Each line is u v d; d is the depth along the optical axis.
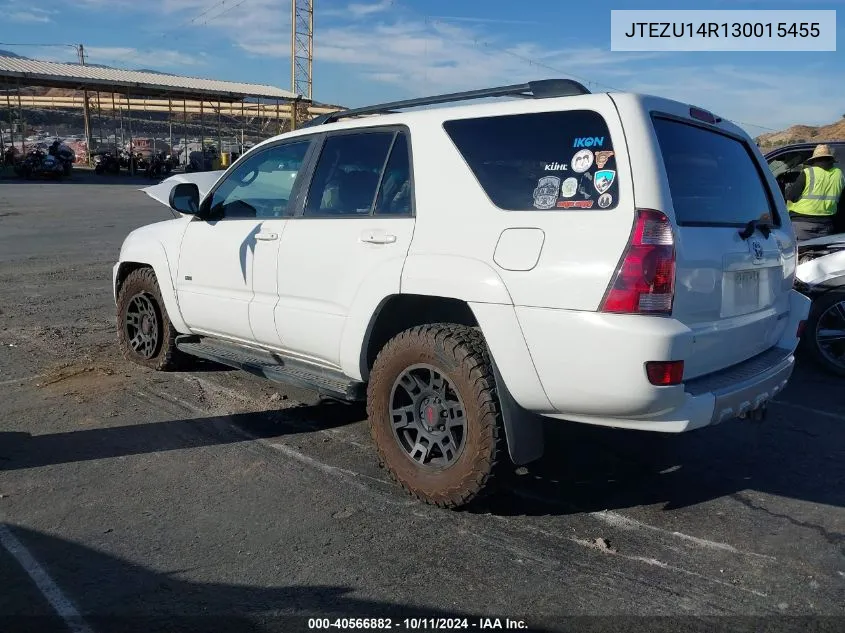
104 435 4.70
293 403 5.36
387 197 4.02
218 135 47.97
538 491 3.99
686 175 3.51
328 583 3.09
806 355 6.63
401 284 3.75
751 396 3.48
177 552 3.32
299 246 4.37
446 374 3.60
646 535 3.52
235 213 5.07
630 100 3.31
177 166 43.72
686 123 3.70
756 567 3.23
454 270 3.55
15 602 2.93
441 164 3.78
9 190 28.47
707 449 4.62
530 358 3.33
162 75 48.62
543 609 2.91
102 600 2.95
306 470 4.21
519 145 3.55
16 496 3.85
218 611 2.89
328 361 4.35
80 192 28.73
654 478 4.18
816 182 7.20
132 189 31.27
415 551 3.35
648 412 3.15
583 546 3.40
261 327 4.71
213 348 5.30
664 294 3.10
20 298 9.10
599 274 3.12
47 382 5.77
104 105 61.84
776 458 4.48
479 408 3.49
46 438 4.64
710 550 3.38
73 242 14.60
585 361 3.17
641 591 3.04
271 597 2.98
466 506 3.70
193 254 5.24
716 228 3.49
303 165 4.58
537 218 3.36
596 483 4.11
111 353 6.61
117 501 3.80
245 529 3.53
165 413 5.12
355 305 4.01
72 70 42.03
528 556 3.31
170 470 4.19
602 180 3.24
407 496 3.90
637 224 3.10
